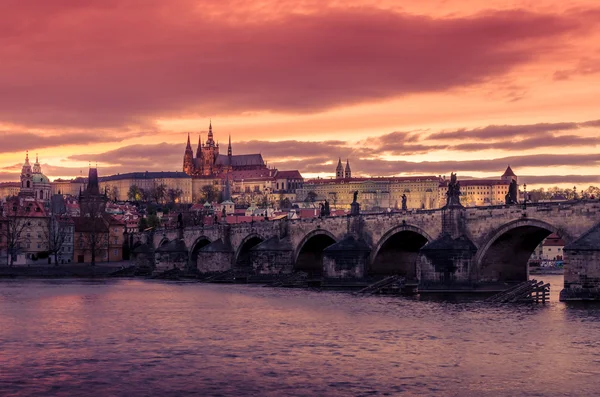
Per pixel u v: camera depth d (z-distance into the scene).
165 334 110.62
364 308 137.88
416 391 75.88
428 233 167.62
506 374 81.69
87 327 118.50
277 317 128.25
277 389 77.06
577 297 129.75
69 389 77.81
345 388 77.19
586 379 79.44
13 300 163.50
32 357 93.19
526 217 146.00
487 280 156.12
